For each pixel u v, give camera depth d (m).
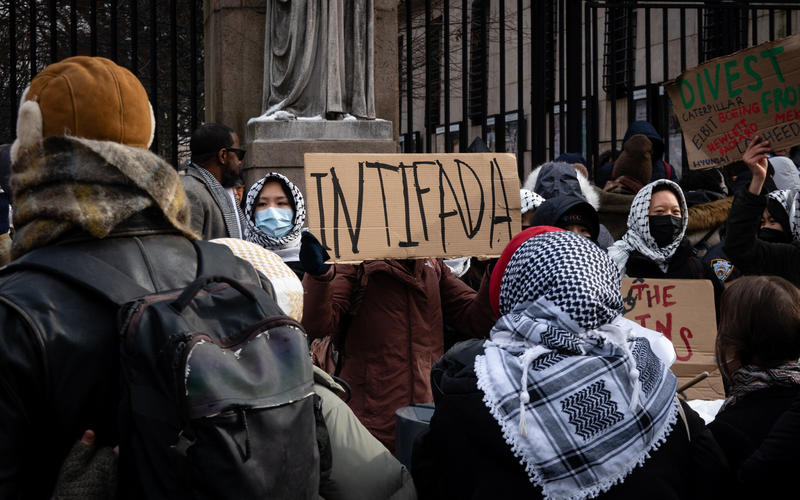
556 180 4.39
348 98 6.10
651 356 1.85
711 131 3.90
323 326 2.70
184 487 1.25
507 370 1.77
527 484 1.70
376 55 6.45
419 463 1.95
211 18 6.59
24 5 11.62
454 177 3.05
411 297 3.02
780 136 3.66
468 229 3.03
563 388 1.71
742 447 2.05
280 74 6.09
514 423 1.70
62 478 1.28
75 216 1.37
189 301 1.34
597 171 6.54
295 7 5.96
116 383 1.33
